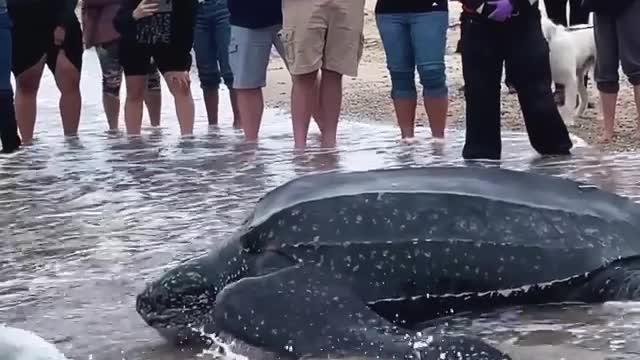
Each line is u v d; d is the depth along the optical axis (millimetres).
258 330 5270
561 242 5684
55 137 9773
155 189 7699
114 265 6406
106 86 10203
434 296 5652
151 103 10242
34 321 5855
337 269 5586
